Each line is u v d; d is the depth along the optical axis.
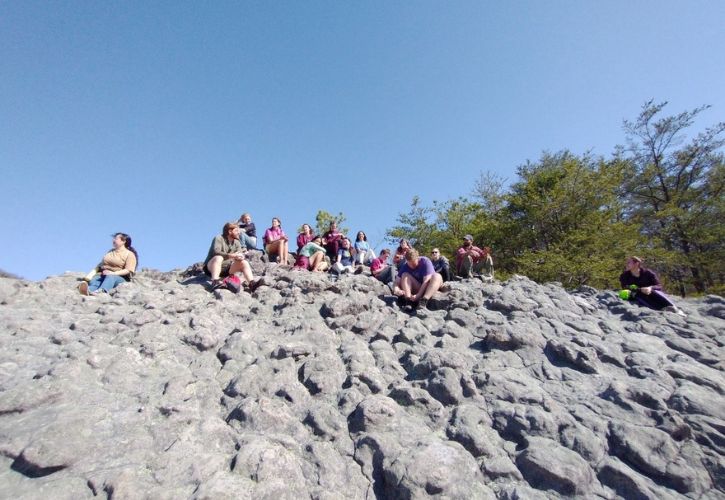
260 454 2.89
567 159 23.88
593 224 20.28
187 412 3.33
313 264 9.47
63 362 3.78
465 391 3.94
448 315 5.82
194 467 2.79
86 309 5.66
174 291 6.67
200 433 3.16
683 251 24.20
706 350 4.82
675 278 24.20
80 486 2.55
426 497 2.78
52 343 4.43
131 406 3.39
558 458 3.06
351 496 2.86
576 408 3.71
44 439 2.73
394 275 8.22
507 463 3.12
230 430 3.23
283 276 7.47
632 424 3.45
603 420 3.54
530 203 21.45
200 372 4.09
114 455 2.84
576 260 19.05
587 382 4.17
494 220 24.30
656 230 25.44
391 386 4.10
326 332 5.08
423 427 3.50
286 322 5.42
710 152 24.48
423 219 26.36
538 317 5.74
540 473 3.01
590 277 19.23
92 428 2.97
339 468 3.04
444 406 3.80
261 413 3.41
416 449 3.12
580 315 6.10
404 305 6.60
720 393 3.89
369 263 11.94
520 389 3.91
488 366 4.43
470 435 3.33
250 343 4.61
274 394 3.77
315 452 3.13
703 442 3.23
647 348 4.84
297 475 2.86
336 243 10.84
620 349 4.84
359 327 5.39
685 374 4.13
